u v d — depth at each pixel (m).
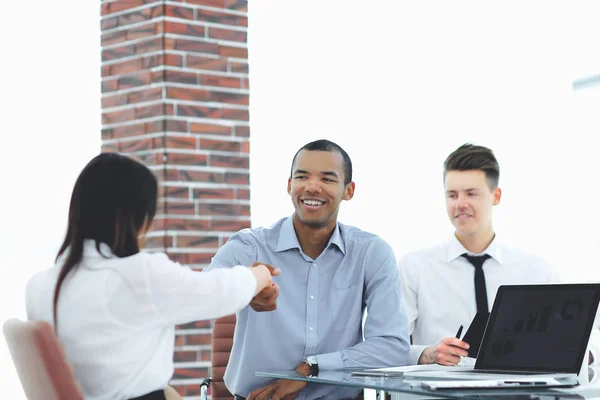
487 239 4.32
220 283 2.75
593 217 5.85
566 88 5.84
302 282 3.55
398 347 3.45
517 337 3.02
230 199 5.20
